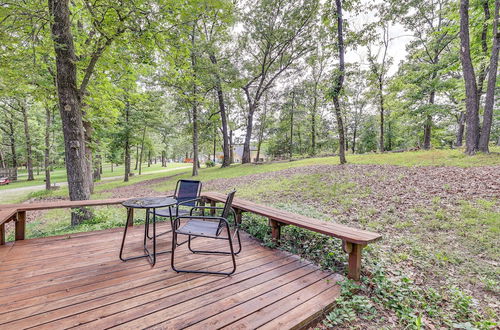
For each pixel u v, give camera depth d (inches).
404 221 175.5
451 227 157.2
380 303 84.7
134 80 291.6
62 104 193.6
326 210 215.0
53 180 845.8
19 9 165.3
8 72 204.1
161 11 194.1
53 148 555.2
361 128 929.5
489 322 72.2
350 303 81.0
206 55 593.6
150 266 104.0
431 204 198.2
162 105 677.9
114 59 221.9
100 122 378.0
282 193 295.0
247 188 352.5
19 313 70.7
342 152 430.9
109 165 1651.1
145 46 207.9
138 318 69.7
